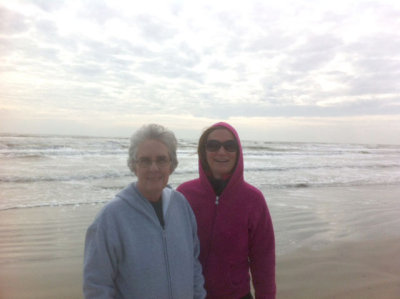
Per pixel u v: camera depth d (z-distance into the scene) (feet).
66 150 71.26
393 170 61.41
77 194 29.07
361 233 19.67
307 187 37.09
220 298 7.04
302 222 21.90
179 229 5.96
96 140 104.47
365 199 31.22
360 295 11.76
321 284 12.64
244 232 7.23
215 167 7.51
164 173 5.87
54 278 13.07
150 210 5.65
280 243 17.46
